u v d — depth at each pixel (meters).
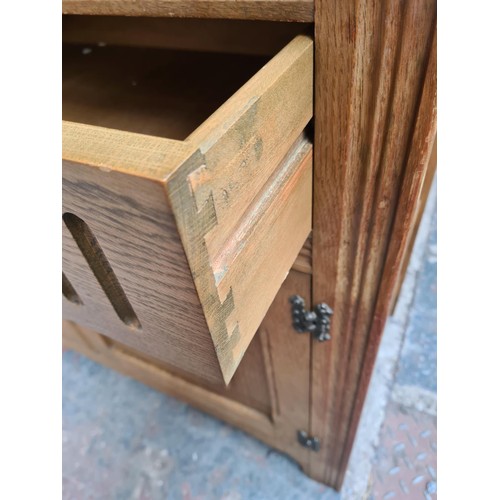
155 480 0.87
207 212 0.20
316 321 0.50
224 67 0.46
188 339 0.26
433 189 1.21
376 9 0.26
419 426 0.89
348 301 0.46
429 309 1.09
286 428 0.76
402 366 0.99
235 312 0.26
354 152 0.33
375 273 0.42
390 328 1.05
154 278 0.22
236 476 0.87
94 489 0.87
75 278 0.28
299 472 0.86
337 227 0.39
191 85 0.44
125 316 0.29
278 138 0.26
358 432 0.88
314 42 0.28
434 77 0.28
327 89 0.30
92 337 0.87
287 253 0.34
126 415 0.98
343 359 0.54
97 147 0.19
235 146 0.21
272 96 0.24
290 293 0.49
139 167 0.17
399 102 0.30
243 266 0.26
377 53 0.28
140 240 0.20
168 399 1.00
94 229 0.22
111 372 1.06
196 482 0.86
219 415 0.90
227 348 0.26
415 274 1.16
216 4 0.28
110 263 0.24
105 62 0.50
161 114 0.40
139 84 0.45
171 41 0.50
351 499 0.81
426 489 0.81
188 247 0.19
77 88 0.46
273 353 0.60
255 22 0.44
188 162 0.18
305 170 0.34
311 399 0.64
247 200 0.24
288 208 0.32
